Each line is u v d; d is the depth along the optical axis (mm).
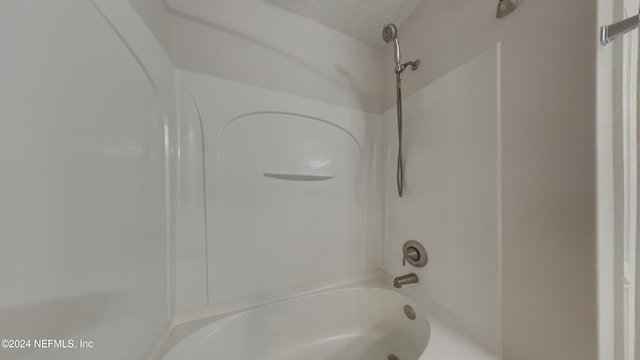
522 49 575
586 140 450
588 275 448
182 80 816
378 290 1124
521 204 576
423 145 952
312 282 1091
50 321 338
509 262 607
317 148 1101
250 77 946
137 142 570
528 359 557
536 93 542
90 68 416
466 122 743
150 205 632
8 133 281
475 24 718
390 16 1071
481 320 689
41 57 323
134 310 555
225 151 891
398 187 1064
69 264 374
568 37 479
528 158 560
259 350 916
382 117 1268
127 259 529
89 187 416
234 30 915
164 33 736
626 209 458
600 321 435
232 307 901
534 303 543
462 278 759
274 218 994
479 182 694
